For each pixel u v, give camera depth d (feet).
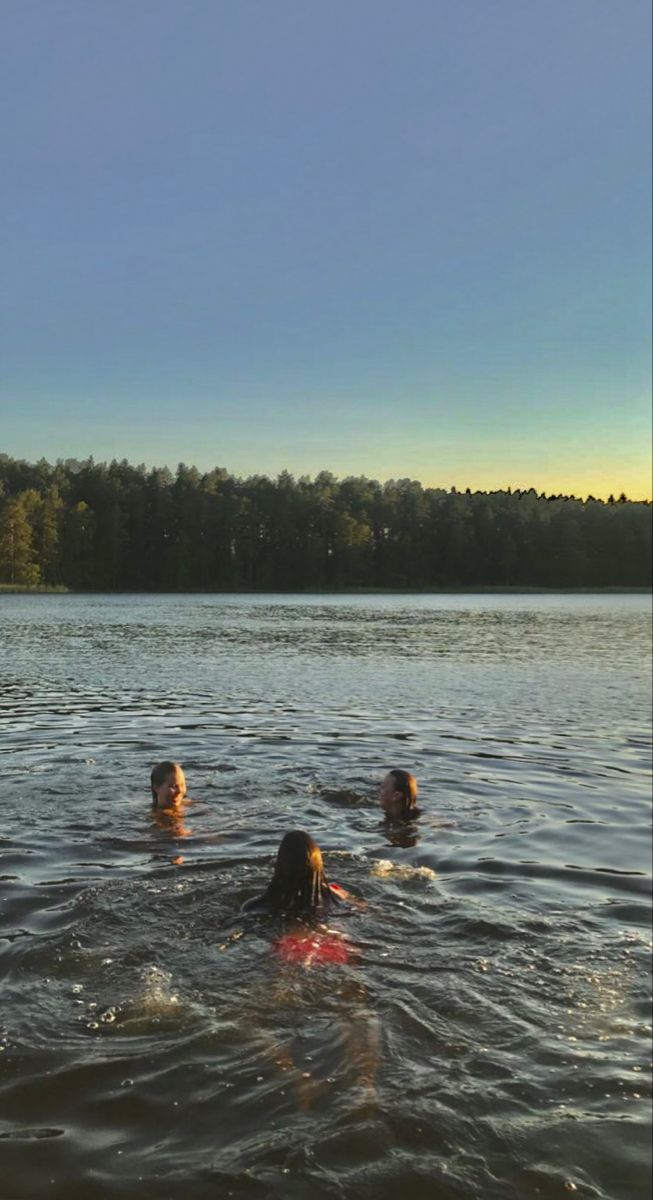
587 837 15.47
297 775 19.67
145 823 15.37
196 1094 7.38
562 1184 6.44
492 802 17.98
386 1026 8.45
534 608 139.33
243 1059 7.87
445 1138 6.89
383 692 36.45
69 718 27.58
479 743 25.08
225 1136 6.88
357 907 11.52
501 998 9.07
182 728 25.96
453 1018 8.65
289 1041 8.17
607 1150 6.81
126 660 47.88
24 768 19.88
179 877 12.47
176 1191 6.29
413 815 16.58
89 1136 6.87
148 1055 7.91
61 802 16.78
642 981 9.54
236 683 38.11
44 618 91.66
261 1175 6.46
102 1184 6.35
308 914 11.11
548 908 11.73
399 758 22.30
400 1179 6.44
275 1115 7.12
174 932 10.52
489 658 53.67
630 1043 8.31
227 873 12.66
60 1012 8.62
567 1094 7.50
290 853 11.45
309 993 9.05
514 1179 6.48
